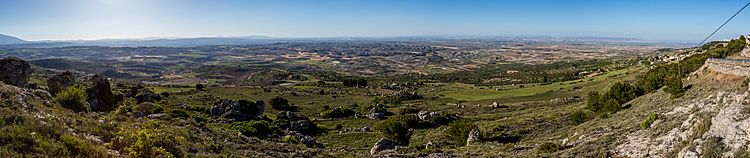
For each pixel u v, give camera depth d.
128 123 28.11
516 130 54.38
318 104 111.50
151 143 19.61
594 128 40.31
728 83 43.41
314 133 69.94
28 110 24.36
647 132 30.23
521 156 33.44
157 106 69.12
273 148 32.03
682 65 78.50
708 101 32.97
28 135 16.91
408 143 60.03
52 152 16.33
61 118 22.98
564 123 54.75
